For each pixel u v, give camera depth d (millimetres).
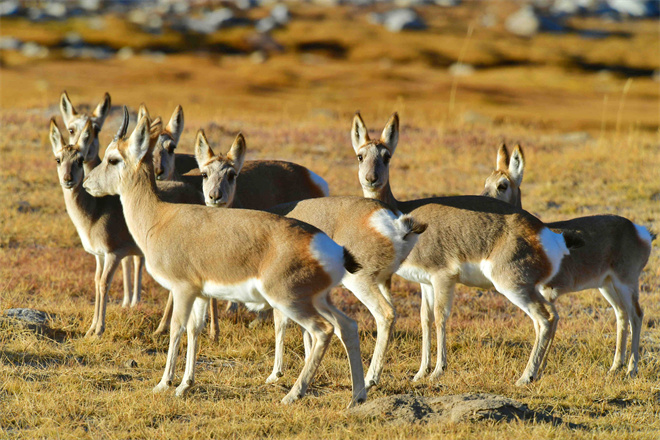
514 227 17844
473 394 15273
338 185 39406
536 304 17547
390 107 99750
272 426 14250
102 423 14203
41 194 36531
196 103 96625
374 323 22547
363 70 174250
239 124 55406
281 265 14844
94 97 92375
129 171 17172
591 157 45781
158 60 184750
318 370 18219
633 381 17594
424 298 18875
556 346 20484
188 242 15820
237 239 15289
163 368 18422
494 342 20969
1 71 143625
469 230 17969
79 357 18844
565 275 18875
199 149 20547
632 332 19109
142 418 14531
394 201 20359
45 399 15320
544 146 50625
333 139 50625
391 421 14258
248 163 25438
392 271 17188
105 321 21406
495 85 153000
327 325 15156
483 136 53875
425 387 17203
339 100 114000
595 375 17984
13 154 42875
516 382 17594
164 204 16922
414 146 49781
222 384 17250
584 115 104625
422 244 18281
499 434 13195
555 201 37469
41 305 22750
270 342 20641
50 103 62969
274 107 96375
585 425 14578
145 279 27328
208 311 23375
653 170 42094
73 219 21609
